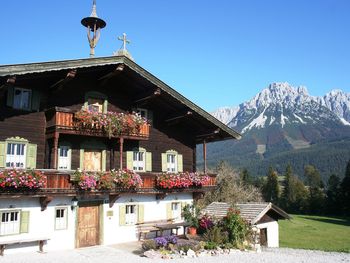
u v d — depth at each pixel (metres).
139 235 19.12
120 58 17.70
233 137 22.19
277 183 77.81
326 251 20.50
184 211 20.33
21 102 16.78
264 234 21.91
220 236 17.47
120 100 20.11
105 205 18.06
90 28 21.17
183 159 22.58
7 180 14.09
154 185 19.45
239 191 40.81
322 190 73.31
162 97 20.59
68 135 17.88
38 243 15.72
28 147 16.56
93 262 13.65
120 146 18.42
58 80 16.97
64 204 16.62
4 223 14.95
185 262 13.81
